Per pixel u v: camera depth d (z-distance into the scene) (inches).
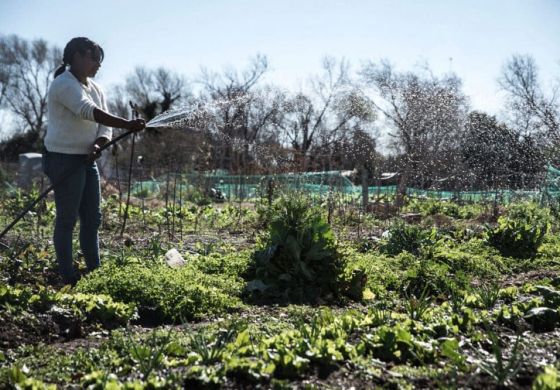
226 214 574.6
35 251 303.0
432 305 224.1
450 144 735.1
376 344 154.3
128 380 134.1
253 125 891.4
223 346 147.9
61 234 245.8
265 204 524.7
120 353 159.5
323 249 251.0
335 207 546.6
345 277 252.5
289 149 774.5
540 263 347.6
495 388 130.3
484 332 172.6
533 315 182.9
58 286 250.2
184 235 449.1
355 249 346.9
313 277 248.2
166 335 171.9
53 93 236.8
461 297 249.9
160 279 227.9
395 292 265.4
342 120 924.0
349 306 240.1
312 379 134.9
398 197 643.5
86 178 250.5
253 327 183.0
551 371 123.1
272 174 609.3
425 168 733.3
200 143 957.2
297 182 546.6
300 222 257.4
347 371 139.6
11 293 187.8
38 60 2199.8
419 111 731.4
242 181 789.9
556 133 764.6
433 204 655.1
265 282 251.3
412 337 155.6
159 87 2063.2
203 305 217.5
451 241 390.6
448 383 133.8
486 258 347.3
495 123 767.7
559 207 561.6
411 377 137.6
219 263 281.0
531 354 151.5
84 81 249.0
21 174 983.0
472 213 629.6
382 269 286.5
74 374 142.3
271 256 251.6
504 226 380.2
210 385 129.4
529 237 370.0
